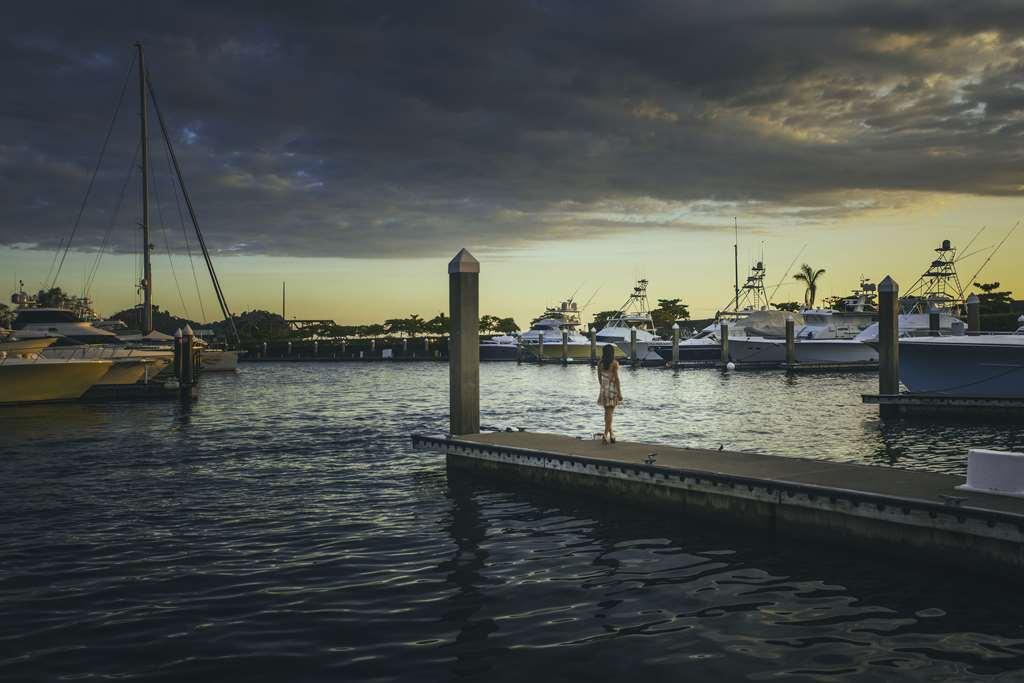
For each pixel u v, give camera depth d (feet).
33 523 38.52
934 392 98.27
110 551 33.24
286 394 144.66
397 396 139.13
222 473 53.72
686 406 110.01
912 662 21.45
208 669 20.92
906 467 56.85
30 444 70.13
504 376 218.59
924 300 164.45
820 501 33.45
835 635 23.52
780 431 78.95
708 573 29.96
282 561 31.73
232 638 23.20
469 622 24.63
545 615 25.30
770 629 24.03
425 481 50.11
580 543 34.53
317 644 22.75
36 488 48.06
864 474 37.65
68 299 172.96
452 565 31.19
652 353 258.98
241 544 34.50
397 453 63.82
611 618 25.02
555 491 45.83
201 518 39.73
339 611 25.66
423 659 21.63
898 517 30.89
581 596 27.25
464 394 55.16
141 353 133.08
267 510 41.60
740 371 212.84
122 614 25.31
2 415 100.63
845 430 79.66
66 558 32.12
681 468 39.81
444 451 53.62
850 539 32.65
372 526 37.91
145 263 176.45
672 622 24.66
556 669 20.97
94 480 51.03
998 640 23.08
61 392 113.70
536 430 81.41
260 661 21.45
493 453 49.75
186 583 28.73
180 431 81.15
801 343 208.74
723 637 23.36
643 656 21.88
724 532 36.27
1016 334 103.55
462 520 39.11
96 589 27.96
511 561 31.73
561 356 287.69
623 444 50.37
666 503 39.86
